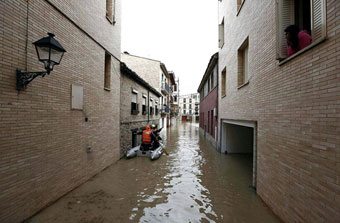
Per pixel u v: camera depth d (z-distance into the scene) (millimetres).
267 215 3500
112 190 4566
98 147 5797
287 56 3299
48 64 2936
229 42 7684
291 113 2998
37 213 3371
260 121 4320
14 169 2916
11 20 2881
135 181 5238
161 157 8273
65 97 4191
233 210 3693
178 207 3807
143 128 11398
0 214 2695
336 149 2082
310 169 2512
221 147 9438
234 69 6844
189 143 12891
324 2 2307
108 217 3367
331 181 2141
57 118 3920
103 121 6148
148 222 3248
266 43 3986
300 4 3350
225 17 8555
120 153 7766
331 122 2162
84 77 4984
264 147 4074
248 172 6254
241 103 5891
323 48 2312
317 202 2365
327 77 2240
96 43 5660
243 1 5680
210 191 4648
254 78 4719
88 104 5188
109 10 6742
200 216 3467
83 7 4926
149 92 13227
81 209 3615
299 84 2795
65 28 4191
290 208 2982
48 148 3646
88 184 4898
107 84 6695
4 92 2768
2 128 2729
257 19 4516
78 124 4715
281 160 3297
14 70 2928
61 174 4051
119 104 7570
